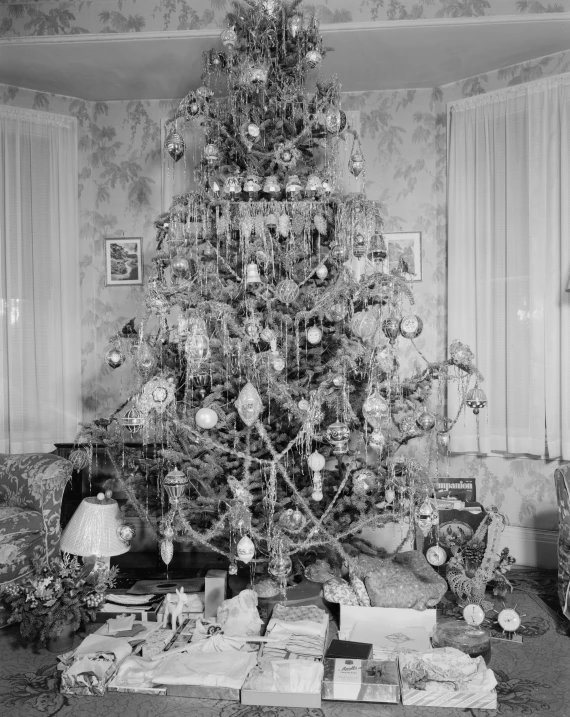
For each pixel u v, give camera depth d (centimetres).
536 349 371
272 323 299
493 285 390
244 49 329
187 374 289
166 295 303
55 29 362
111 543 289
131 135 427
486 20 340
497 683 236
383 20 346
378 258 315
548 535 371
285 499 290
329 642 265
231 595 302
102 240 429
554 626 284
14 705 223
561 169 365
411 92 415
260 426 278
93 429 315
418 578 292
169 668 235
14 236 402
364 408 270
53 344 414
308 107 326
